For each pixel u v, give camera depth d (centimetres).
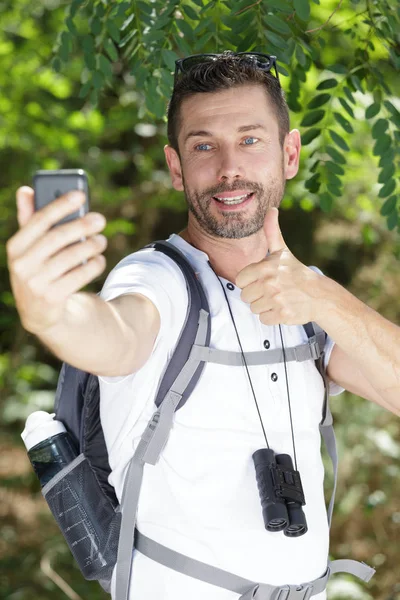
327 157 459
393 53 411
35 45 912
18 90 880
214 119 270
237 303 262
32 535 869
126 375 223
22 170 972
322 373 277
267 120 274
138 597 251
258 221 272
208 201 271
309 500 264
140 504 251
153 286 239
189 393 247
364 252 1025
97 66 408
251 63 276
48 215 157
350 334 238
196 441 248
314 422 272
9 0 891
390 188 414
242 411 252
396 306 840
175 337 245
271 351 260
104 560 262
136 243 1174
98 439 267
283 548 252
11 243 158
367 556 707
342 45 620
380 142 410
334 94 418
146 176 1083
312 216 1068
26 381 1010
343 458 731
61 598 783
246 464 252
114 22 392
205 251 279
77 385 272
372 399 283
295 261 238
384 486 725
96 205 1082
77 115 905
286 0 371
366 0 414
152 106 388
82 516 265
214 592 246
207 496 247
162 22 375
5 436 989
